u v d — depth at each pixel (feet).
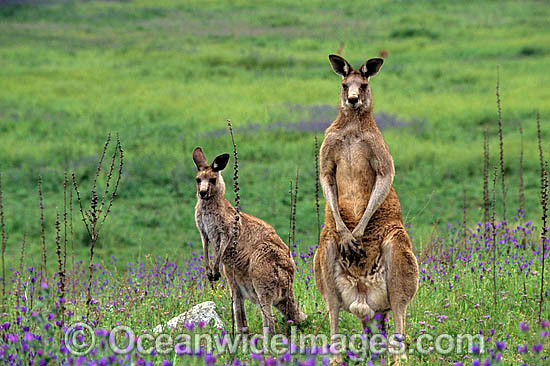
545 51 212.43
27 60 206.90
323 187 34.09
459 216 88.94
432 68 195.83
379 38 250.98
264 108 150.82
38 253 79.82
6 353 25.43
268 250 37.60
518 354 31.35
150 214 94.99
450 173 107.24
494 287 37.47
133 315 38.01
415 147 119.75
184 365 27.86
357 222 33.37
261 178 106.73
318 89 173.68
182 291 44.11
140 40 247.29
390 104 156.66
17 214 93.40
